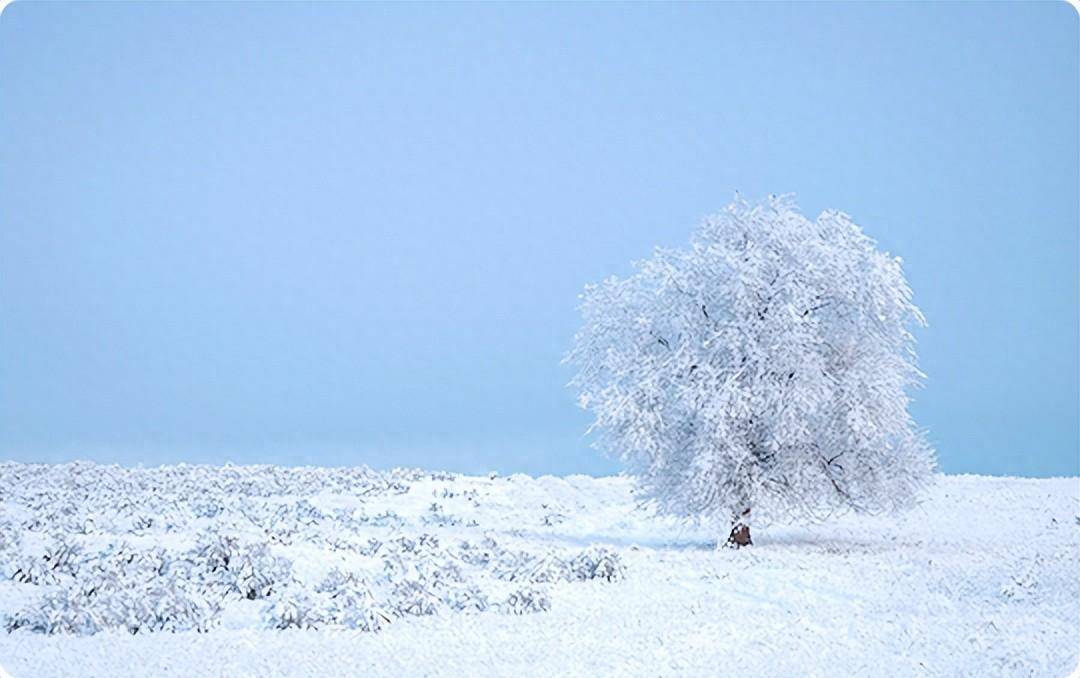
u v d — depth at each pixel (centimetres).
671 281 3497
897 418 3366
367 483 4709
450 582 2275
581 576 2586
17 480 4322
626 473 3559
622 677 1574
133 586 2036
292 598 1925
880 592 2431
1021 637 1866
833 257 3416
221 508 3594
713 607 2188
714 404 3297
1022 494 4784
